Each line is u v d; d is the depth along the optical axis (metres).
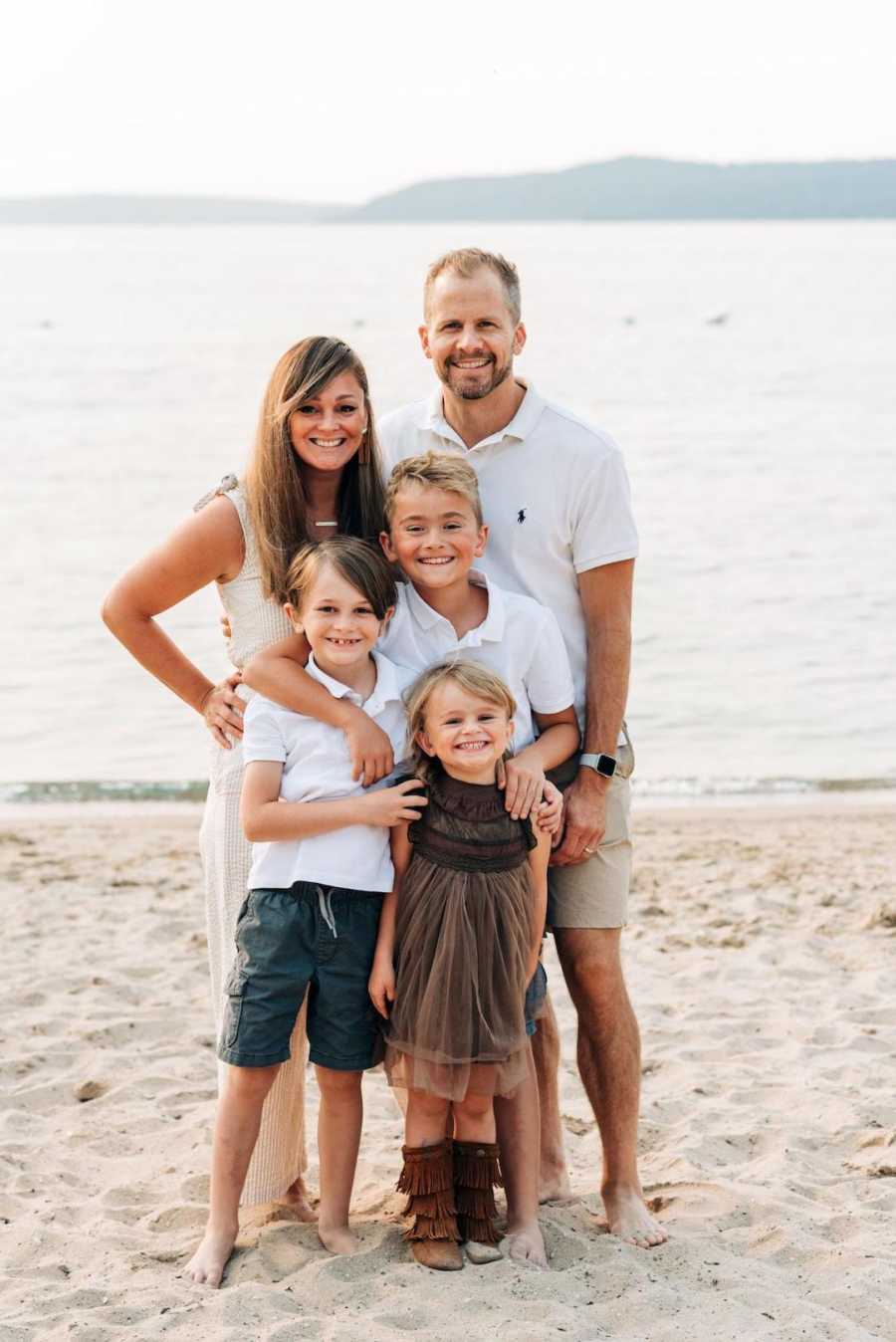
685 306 67.06
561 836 3.55
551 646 3.49
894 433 25.31
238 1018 3.30
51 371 37.25
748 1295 3.19
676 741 10.12
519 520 3.59
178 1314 3.10
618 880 3.62
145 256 163.50
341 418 3.40
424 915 3.24
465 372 3.50
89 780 9.34
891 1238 3.52
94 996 5.53
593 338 48.25
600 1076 3.61
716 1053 4.93
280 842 3.32
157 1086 4.64
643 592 13.97
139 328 53.94
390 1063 3.34
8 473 20.88
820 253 156.50
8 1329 3.08
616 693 3.58
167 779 9.40
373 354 42.44
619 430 25.94
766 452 23.14
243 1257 3.38
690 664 11.78
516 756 3.41
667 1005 5.43
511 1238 3.37
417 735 3.31
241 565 3.49
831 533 16.69
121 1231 3.58
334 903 3.27
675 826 8.38
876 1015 5.25
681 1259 3.38
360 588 3.26
